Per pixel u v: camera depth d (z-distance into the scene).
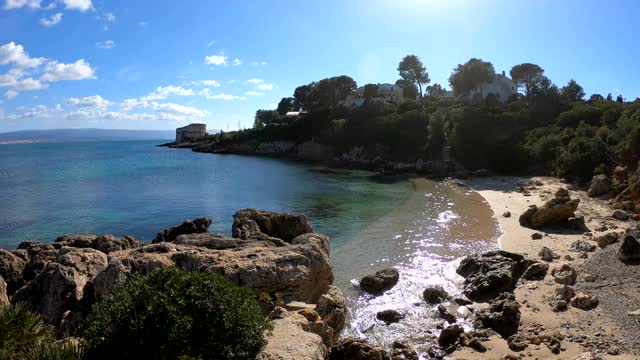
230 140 167.38
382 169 91.94
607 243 28.66
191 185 72.62
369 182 75.06
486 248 31.52
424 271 27.30
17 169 101.56
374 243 34.28
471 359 16.44
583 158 58.41
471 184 67.31
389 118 107.44
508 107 96.75
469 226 38.84
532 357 16.02
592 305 19.50
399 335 19.09
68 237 28.30
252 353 10.02
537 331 17.80
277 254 19.02
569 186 55.94
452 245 32.88
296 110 187.00
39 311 17.94
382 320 20.61
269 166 107.56
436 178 77.69
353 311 21.73
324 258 20.84
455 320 20.20
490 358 16.41
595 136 62.34
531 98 98.56
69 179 81.31
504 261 25.09
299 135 140.50
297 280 18.23
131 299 9.65
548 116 89.12
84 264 19.70
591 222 36.66
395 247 32.91
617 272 22.88
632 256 23.81
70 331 16.14
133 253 19.44
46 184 74.00
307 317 15.15
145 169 101.19
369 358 14.35
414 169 89.38
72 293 17.91
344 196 59.34
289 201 56.00
